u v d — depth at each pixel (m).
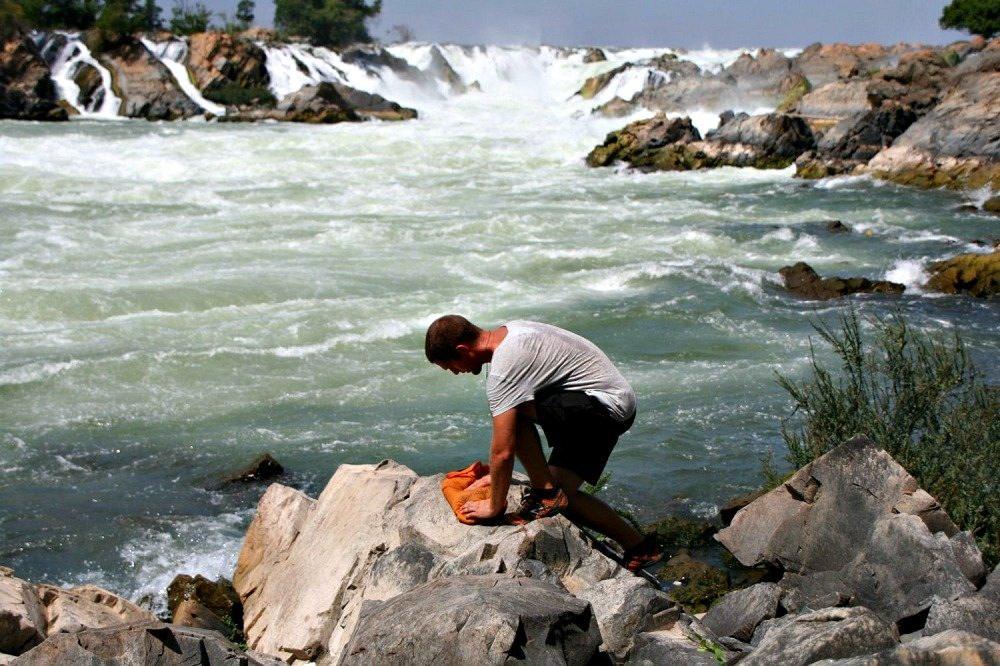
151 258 17.67
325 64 50.62
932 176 28.09
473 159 33.19
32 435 10.49
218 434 10.57
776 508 6.42
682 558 7.70
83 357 12.55
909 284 17.16
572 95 53.28
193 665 4.44
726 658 4.43
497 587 4.27
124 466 9.88
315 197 25.17
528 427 4.89
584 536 5.16
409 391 11.78
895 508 6.07
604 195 27.00
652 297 15.88
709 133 33.94
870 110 31.50
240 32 57.94
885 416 7.86
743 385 11.77
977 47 51.34
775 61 49.16
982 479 6.96
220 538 8.53
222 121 42.12
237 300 15.20
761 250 19.97
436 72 55.09
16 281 15.56
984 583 5.67
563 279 17.14
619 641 4.49
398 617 4.12
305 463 9.90
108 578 7.90
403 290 16.12
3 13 43.41
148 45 47.66
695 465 9.63
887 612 5.59
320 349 13.09
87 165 28.22
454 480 5.44
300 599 5.78
